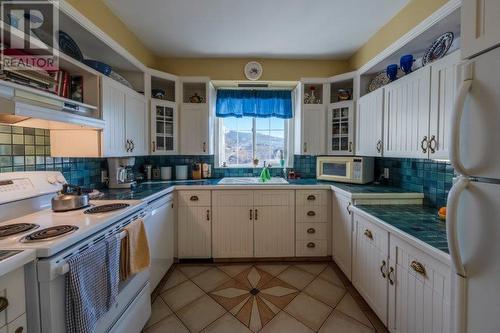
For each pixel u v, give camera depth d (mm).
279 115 3271
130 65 2342
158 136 2734
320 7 1971
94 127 1592
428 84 1530
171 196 2473
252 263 2609
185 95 3148
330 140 2889
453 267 862
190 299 1972
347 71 3029
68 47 1627
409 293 1312
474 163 776
